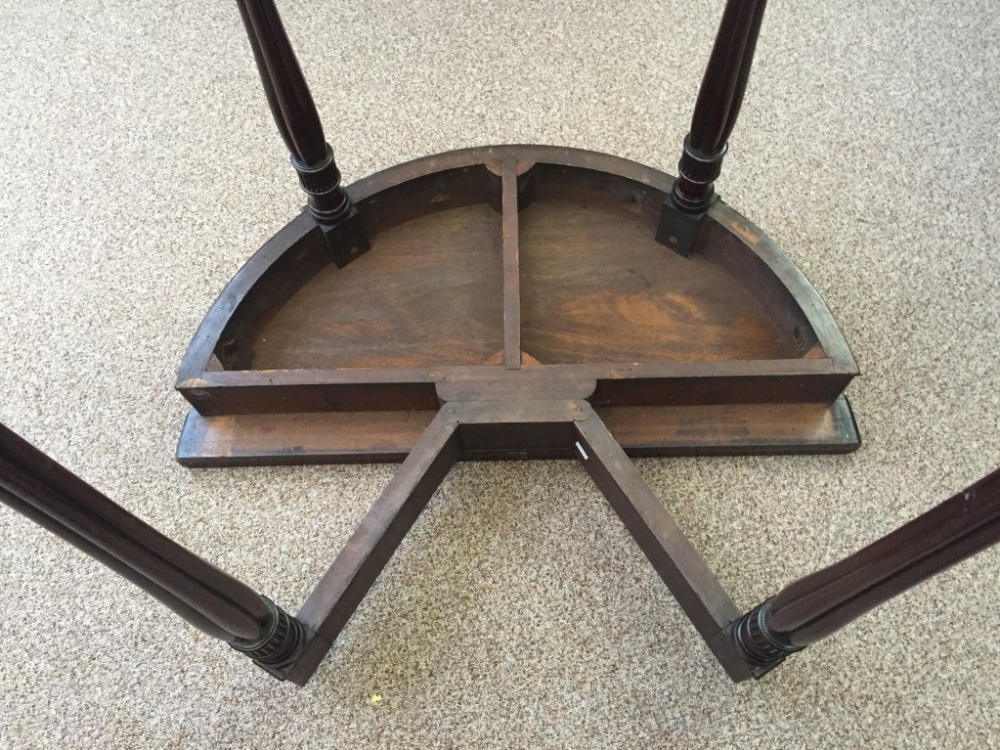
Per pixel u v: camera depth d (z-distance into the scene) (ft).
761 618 2.55
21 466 1.73
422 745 2.88
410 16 4.73
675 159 4.22
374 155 4.26
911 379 3.51
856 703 2.91
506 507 3.29
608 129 4.33
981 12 4.59
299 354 3.52
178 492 3.35
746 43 2.70
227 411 3.33
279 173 4.20
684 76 4.49
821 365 3.10
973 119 4.24
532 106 4.41
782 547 3.20
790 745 2.85
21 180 4.20
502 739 2.88
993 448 3.35
